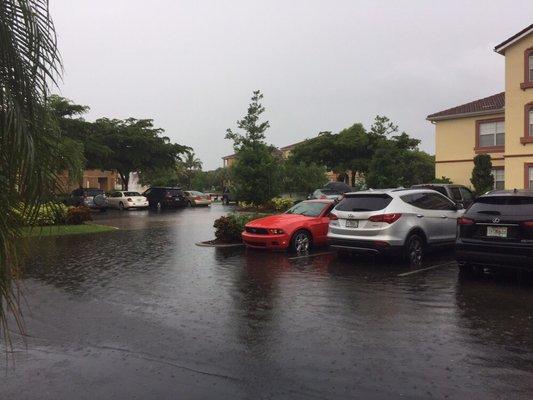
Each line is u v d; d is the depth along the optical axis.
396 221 10.05
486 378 4.51
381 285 8.49
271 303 7.43
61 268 10.73
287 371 4.77
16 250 3.56
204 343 5.65
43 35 3.43
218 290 8.40
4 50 3.25
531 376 4.55
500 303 7.16
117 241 15.73
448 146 30.53
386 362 4.95
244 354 5.27
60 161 3.64
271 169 27.00
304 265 10.62
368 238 10.12
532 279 8.76
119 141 41.16
